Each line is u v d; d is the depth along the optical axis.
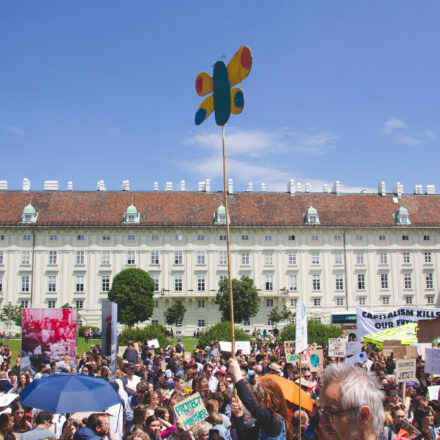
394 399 14.18
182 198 108.88
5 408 14.11
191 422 11.69
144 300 89.00
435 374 19.55
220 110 9.74
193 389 16.91
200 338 50.91
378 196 113.69
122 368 21.16
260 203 109.31
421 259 108.25
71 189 108.94
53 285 100.19
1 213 101.50
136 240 102.94
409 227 108.00
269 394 7.11
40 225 100.56
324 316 104.62
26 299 99.19
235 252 104.50
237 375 7.21
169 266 103.00
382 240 107.94
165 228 103.44
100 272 101.38
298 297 104.56
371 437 4.22
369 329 32.53
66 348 23.73
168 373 20.69
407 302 106.94
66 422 12.07
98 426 10.72
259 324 102.38
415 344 29.05
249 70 9.04
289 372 18.80
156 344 38.34
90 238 102.00
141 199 107.69
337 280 106.00
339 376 4.41
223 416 12.04
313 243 106.50
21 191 106.25
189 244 103.88
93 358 24.41
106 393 11.83
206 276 103.38
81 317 99.62
